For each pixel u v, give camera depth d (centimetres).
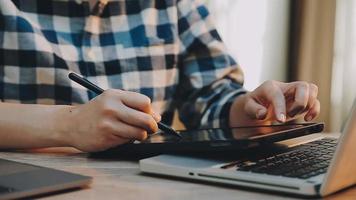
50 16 112
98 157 74
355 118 45
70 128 73
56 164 68
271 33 269
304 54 268
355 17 272
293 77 273
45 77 109
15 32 106
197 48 128
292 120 91
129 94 74
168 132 75
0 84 107
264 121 94
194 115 123
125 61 117
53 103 110
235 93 115
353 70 274
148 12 122
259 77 267
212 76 125
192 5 131
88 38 115
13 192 48
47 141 75
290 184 49
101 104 72
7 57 107
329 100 271
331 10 268
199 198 49
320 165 57
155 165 59
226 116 110
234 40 255
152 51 121
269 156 63
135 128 71
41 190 50
